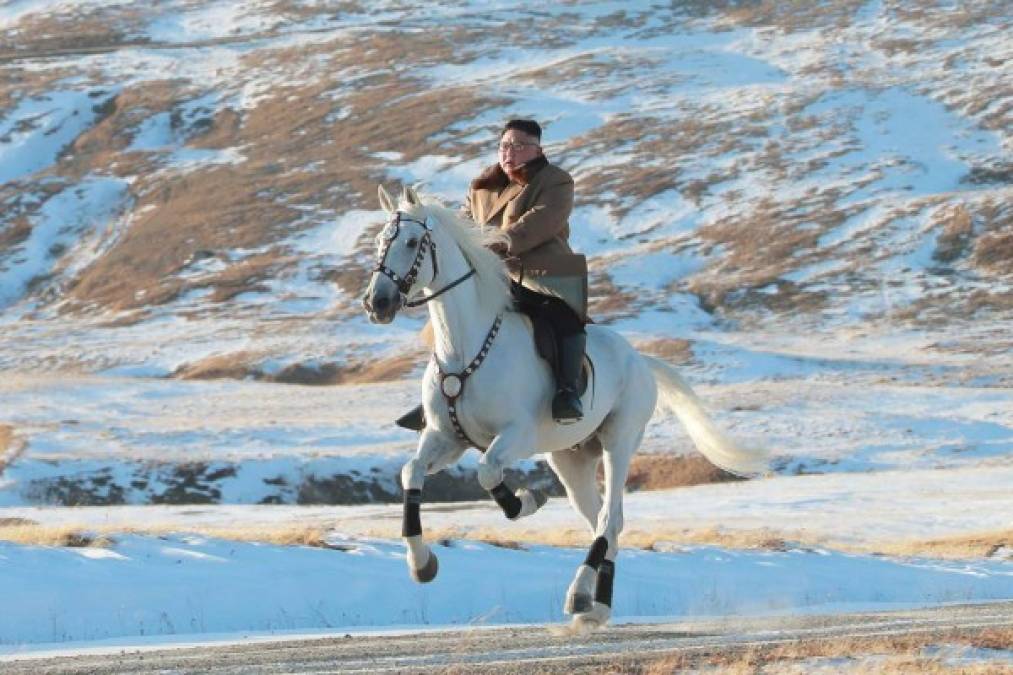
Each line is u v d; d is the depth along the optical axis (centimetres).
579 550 2044
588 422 1103
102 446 5900
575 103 14688
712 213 11750
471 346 1011
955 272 10156
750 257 10781
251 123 15612
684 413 1255
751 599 1752
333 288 10881
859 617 1334
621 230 11644
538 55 16662
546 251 1087
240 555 1684
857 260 10494
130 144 15438
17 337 10000
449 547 1962
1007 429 5931
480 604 1642
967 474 5128
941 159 12481
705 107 14238
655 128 13762
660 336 8369
